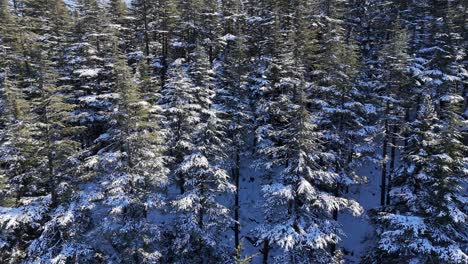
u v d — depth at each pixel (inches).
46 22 1395.2
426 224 679.7
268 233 775.1
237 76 1024.9
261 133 1042.1
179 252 869.8
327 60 954.7
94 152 1222.9
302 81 812.0
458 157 691.4
